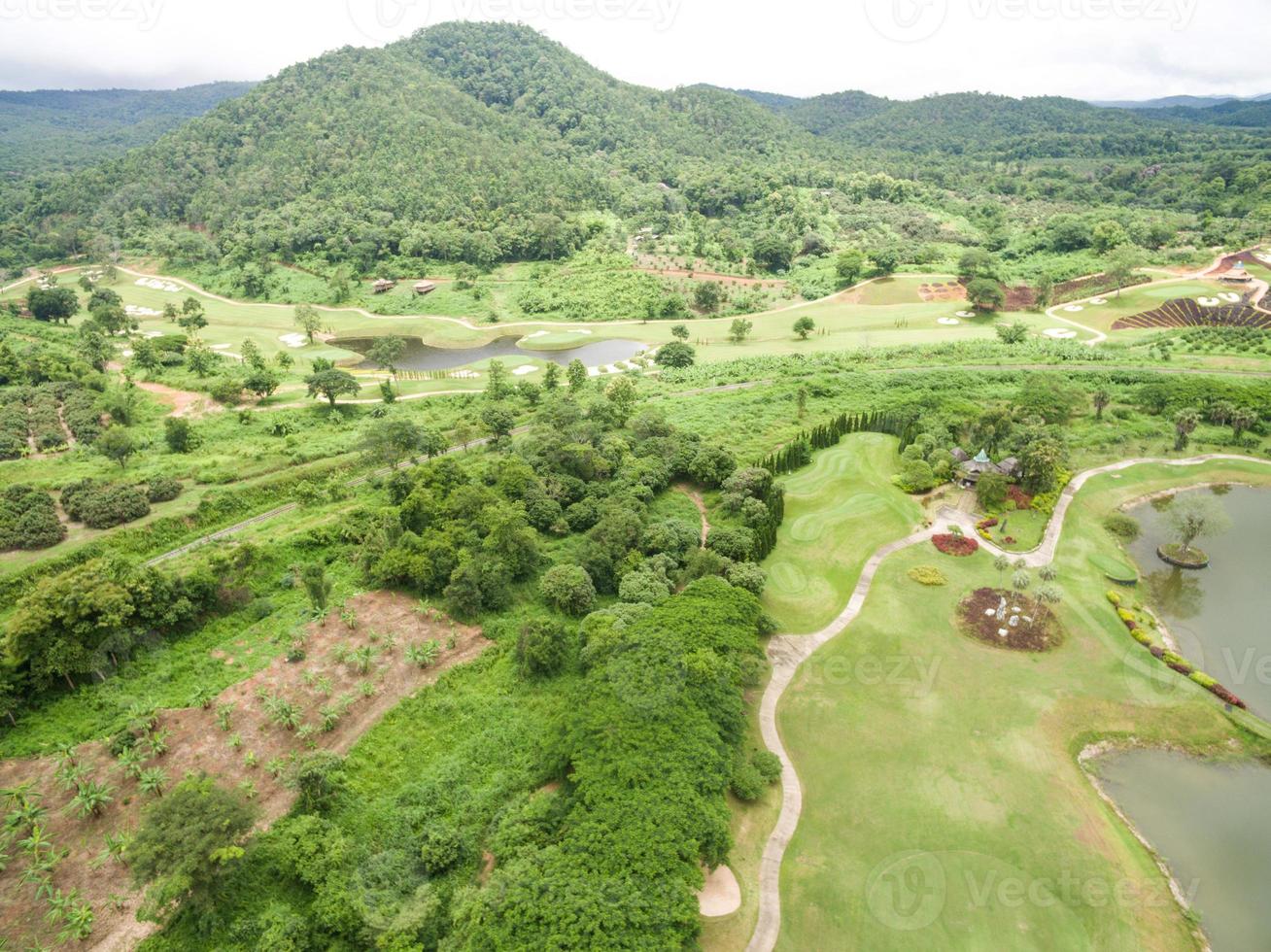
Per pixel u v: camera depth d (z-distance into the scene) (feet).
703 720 176.04
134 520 277.23
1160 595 259.39
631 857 139.95
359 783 174.40
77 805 156.46
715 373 502.79
